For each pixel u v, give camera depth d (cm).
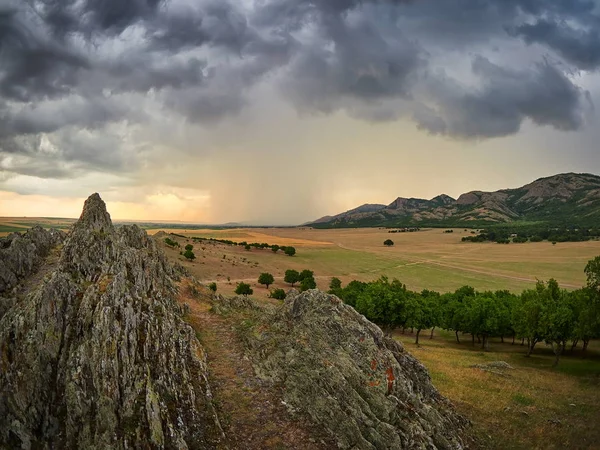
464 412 2984
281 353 2808
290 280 12519
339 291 8925
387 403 2278
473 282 15112
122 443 1748
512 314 6166
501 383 3869
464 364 4788
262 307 4612
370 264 18775
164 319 2697
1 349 2062
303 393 2433
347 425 2181
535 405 3275
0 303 2617
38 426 1928
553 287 6206
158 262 4647
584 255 19675
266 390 2533
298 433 2188
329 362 2511
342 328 2720
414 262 19938
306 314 3023
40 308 2220
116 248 3250
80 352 2020
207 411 2188
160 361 2250
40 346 2106
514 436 2672
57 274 2481
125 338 2148
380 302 6431
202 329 3478
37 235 3906
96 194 4403
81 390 1909
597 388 3922
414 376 2884
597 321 4509
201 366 2584
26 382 1983
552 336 5025
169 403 2075
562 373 4625
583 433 2766
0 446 1850
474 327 6462
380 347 2769
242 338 3259
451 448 2245
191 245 15412
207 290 5244
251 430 2162
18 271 3241
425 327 6606
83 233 3291
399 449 2075
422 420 2297
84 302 2330
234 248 18912
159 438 1817
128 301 2459
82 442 1792
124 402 1905
